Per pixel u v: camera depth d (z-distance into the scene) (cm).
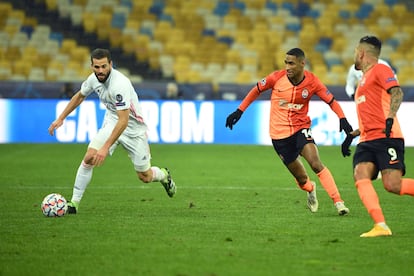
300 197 4294
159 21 10312
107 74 3328
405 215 3597
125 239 2883
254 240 2873
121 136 3569
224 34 10269
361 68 3002
